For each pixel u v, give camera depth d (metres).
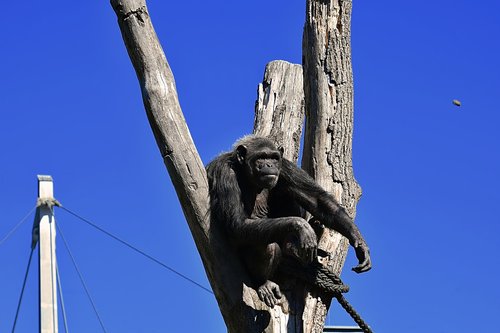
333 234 14.77
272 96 17.39
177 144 14.05
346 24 15.68
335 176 15.02
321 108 15.27
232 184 14.20
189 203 14.04
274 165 14.46
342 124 15.24
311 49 15.59
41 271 16.28
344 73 15.46
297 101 17.36
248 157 14.55
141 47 14.27
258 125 17.09
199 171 14.10
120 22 14.43
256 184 14.51
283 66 17.83
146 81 14.23
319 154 15.13
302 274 14.16
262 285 13.99
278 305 14.01
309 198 14.53
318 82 15.38
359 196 15.33
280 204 15.20
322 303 14.31
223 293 13.92
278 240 13.62
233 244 14.16
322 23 15.64
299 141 17.12
